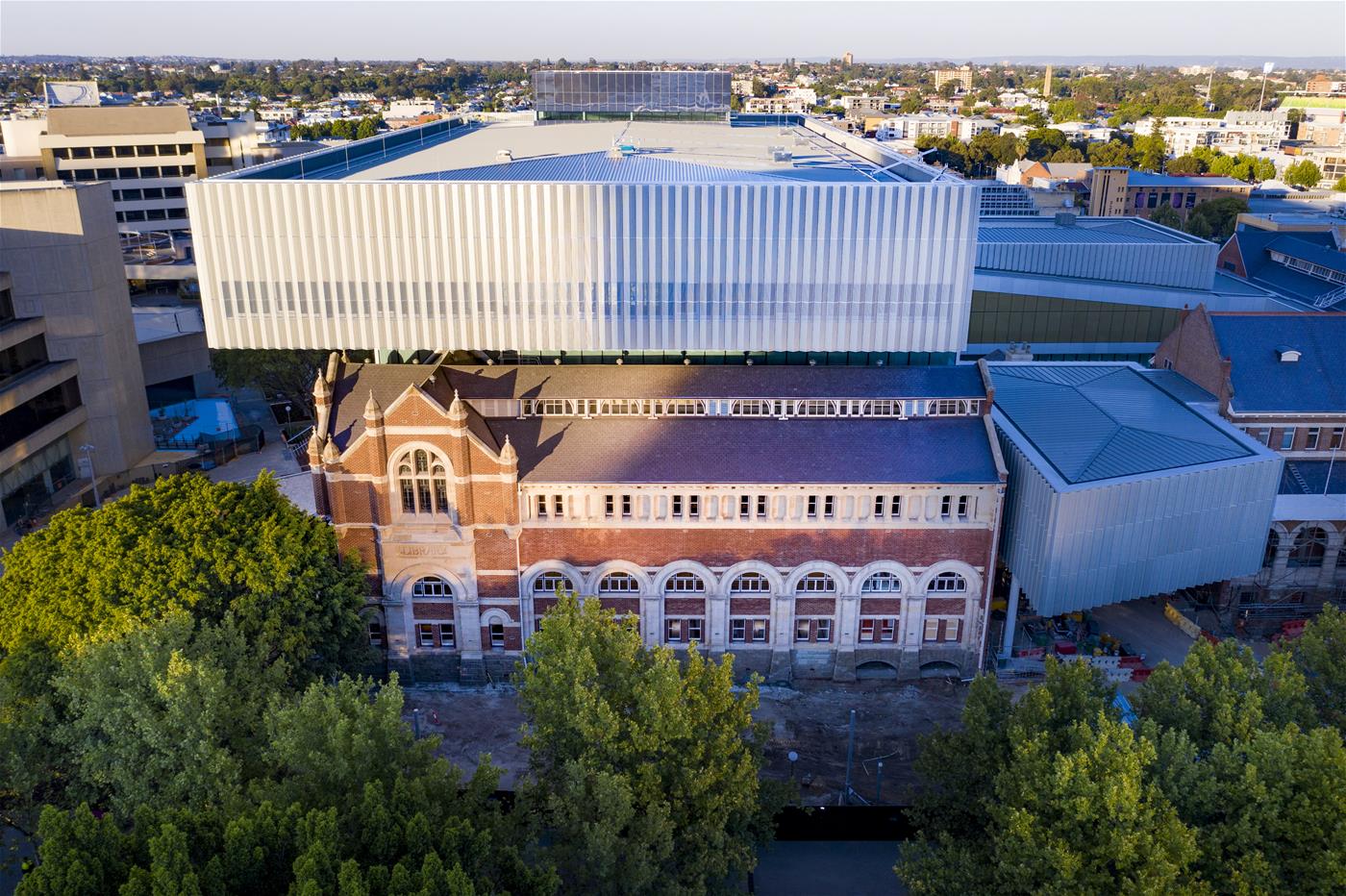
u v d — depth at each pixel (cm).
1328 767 4434
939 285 7431
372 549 7100
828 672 7456
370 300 7531
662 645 7312
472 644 7338
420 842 3941
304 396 12650
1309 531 8175
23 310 10281
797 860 6006
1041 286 11506
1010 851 4434
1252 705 4831
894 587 7231
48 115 19850
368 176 8256
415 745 4784
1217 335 8931
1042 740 4694
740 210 7231
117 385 10969
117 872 3791
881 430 7275
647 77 13888
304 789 4344
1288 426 8606
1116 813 4266
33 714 5081
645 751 4781
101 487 10881
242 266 7444
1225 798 4534
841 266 7375
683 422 7312
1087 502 6775
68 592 5688
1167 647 7888
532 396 7306
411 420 6738
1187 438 7656
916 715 7088
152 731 4766
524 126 13375
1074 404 8288
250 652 5881
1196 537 7331
